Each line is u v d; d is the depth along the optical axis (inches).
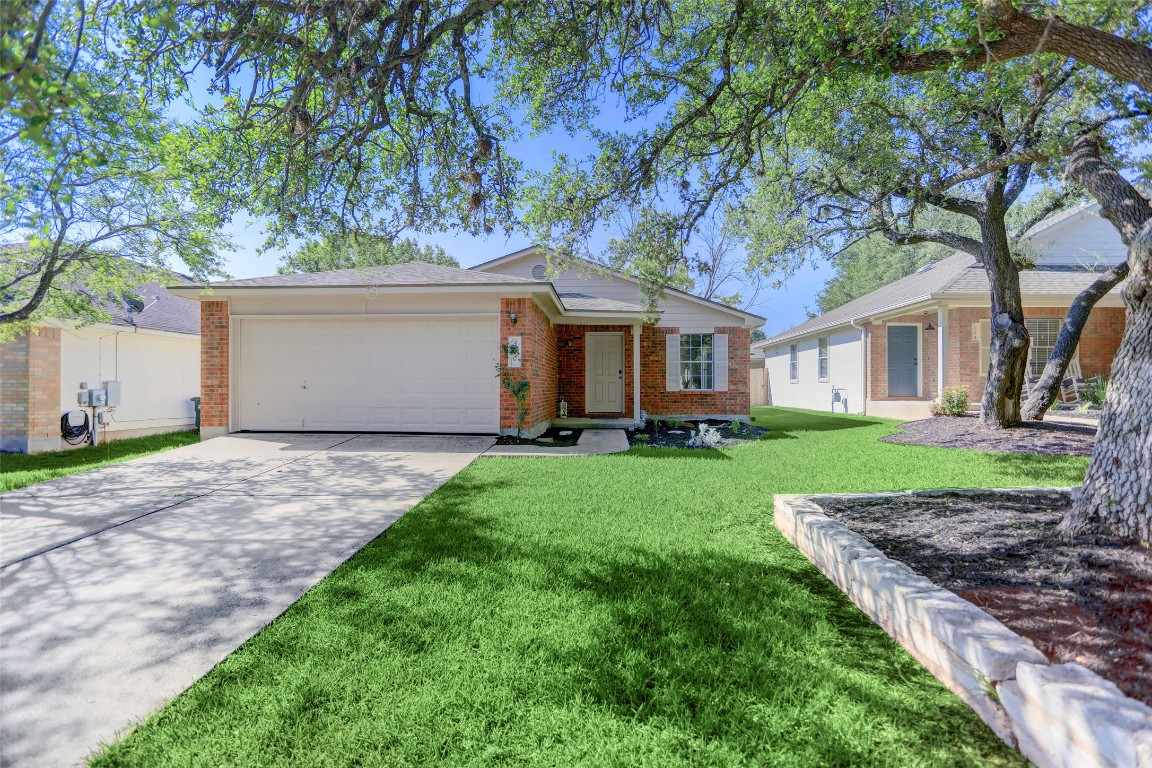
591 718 84.0
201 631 112.8
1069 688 68.8
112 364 488.1
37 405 420.5
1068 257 557.9
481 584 135.9
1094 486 130.7
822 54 155.8
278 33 149.2
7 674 97.7
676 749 77.0
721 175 224.5
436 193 218.8
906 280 740.0
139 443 467.5
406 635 109.8
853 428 490.3
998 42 145.2
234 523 192.7
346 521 194.7
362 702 88.0
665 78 211.3
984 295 477.1
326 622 115.9
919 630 98.7
